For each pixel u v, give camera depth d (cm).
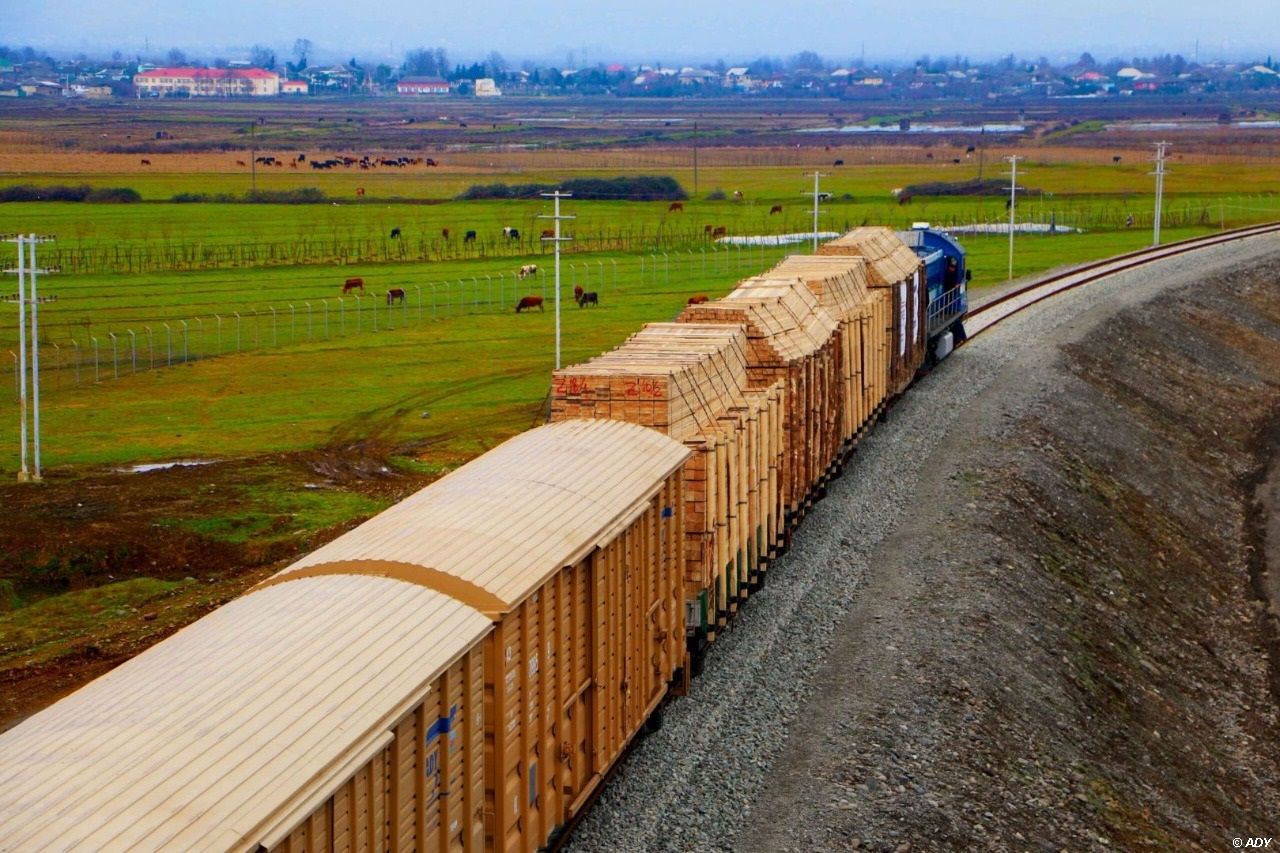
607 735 2173
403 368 6544
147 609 3541
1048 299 7975
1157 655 3678
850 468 4406
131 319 7669
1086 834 2458
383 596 1659
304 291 8706
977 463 4416
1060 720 2917
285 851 1280
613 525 2123
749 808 2275
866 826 2222
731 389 3159
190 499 4400
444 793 1600
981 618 3173
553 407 2744
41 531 3975
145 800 1222
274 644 1505
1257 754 3312
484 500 2033
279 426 5484
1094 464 5003
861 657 2897
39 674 3102
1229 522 5328
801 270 4672
